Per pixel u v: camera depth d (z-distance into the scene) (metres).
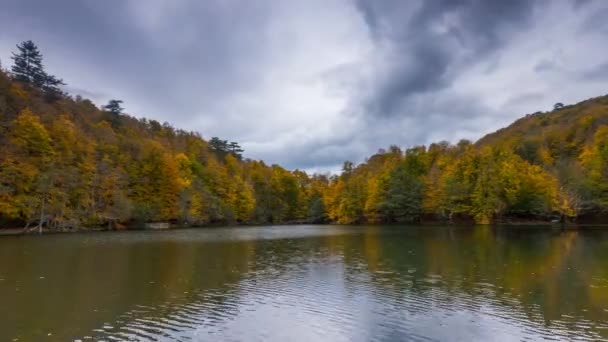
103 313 20.20
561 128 146.38
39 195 66.19
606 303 21.92
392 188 100.94
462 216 96.81
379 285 26.69
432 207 96.06
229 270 32.41
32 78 117.81
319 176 166.00
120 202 78.50
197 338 16.83
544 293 24.19
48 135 72.12
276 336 17.14
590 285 26.09
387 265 34.56
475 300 22.73
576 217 87.38
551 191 85.19
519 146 117.25
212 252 43.88
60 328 17.89
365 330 17.92
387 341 16.64
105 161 82.75
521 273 30.23
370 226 96.94
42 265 33.47
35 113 78.94
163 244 51.50
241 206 120.94
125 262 35.84
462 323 18.80
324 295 24.05
